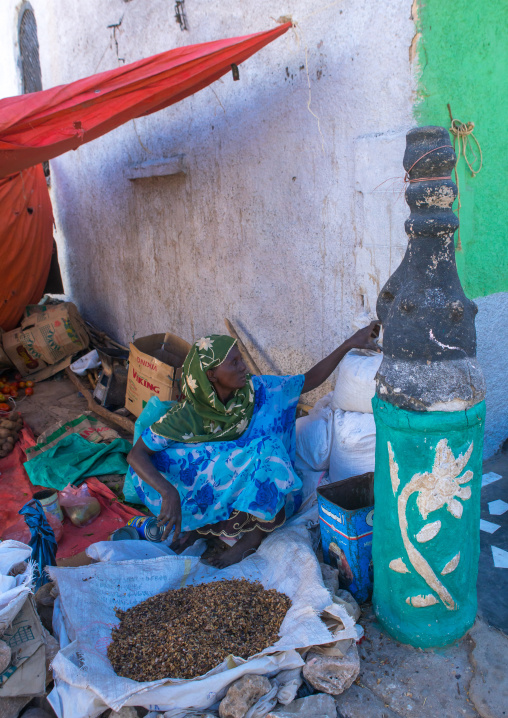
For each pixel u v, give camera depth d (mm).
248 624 2377
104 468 4250
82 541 3488
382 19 3100
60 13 6820
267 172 4250
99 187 6879
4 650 2066
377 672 2236
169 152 5395
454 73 3027
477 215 3301
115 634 2381
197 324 5605
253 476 2828
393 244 3318
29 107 3156
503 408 3768
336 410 3330
